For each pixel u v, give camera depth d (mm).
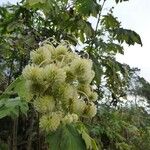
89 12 6832
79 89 2678
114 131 8414
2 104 3244
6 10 8062
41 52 2639
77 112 2574
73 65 2580
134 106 11984
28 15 7207
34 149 6883
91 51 7418
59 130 2625
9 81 8023
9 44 7879
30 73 2475
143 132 11336
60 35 7383
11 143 8375
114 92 8383
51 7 5180
